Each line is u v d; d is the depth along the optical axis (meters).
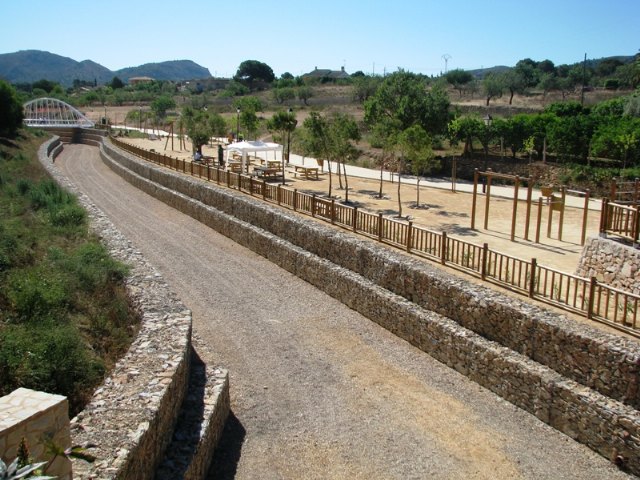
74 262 15.10
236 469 9.93
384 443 10.80
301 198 23.77
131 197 37.00
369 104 45.00
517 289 14.12
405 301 15.83
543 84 83.56
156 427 8.31
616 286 14.66
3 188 25.09
